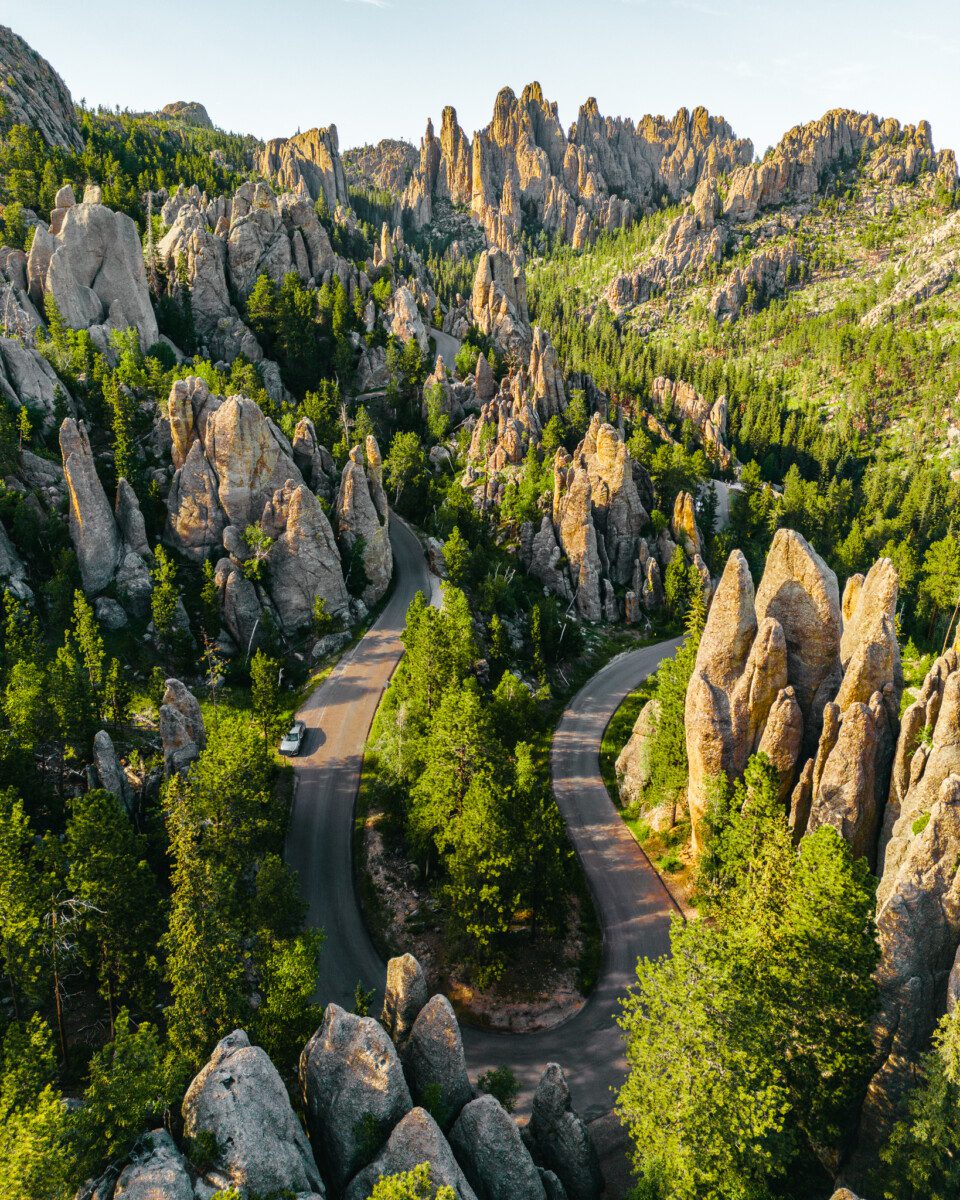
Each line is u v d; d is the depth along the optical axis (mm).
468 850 50406
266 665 73188
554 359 166500
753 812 49125
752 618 57438
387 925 57156
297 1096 36594
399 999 37531
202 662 88812
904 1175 33844
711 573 138500
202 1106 30469
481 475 145125
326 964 53750
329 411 146375
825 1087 37281
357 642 99875
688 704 58500
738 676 57844
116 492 97750
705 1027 33438
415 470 141750
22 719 58719
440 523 127125
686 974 35375
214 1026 38688
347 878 61969
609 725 91938
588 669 108500
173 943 39594
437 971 53406
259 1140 29516
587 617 122500
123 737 70750
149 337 140125
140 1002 44250
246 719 71188
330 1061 33500
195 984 38281
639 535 134250
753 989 35906
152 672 82375
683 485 148750
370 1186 30438
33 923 39875
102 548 90125
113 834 44469
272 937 46188
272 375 153375
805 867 38344
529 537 127625
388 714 80438
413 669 74812
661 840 67125
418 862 61969
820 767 49844
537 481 136750
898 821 44281
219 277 160375
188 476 97625
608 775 80250
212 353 156375
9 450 90750
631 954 55344
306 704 86312
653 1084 34719
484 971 49688
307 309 161250
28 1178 26719
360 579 106375
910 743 46344
